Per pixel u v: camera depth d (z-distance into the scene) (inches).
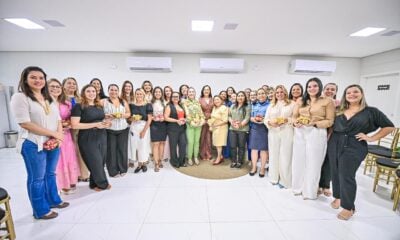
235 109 126.0
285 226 71.3
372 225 72.2
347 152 73.0
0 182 107.0
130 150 118.9
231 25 116.3
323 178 92.4
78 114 86.6
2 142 185.3
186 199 89.4
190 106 129.6
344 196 75.1
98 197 90.4
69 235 65.7
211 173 120.0
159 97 122.0
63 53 186.4
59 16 104.6
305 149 88.4
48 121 69.5
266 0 86.4
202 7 93.8
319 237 66.0
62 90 88.4
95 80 109.6
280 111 96.7
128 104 113.3
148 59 179.5
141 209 81.1
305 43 152.1
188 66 191.6
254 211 80.3
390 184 106.7
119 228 69.4
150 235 66.1
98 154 92.8
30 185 69.9
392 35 131.2
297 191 93.0
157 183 105.6
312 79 84.7
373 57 183.9
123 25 117.6
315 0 86.2
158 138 120.4
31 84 64.6
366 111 71.0
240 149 127.8
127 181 107.6
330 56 193.3
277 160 102.4
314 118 83.7
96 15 103.3
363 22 110.1
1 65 187.2
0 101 184.2
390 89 173.5
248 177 114.3
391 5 89.9
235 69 186.2
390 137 151.3
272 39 142.8
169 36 138.1
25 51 185.5
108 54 187.8
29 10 97.3
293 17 104.3
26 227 69.2
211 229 69.4
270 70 193.5
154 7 94.0
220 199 89.4
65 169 90.7
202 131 146.7
